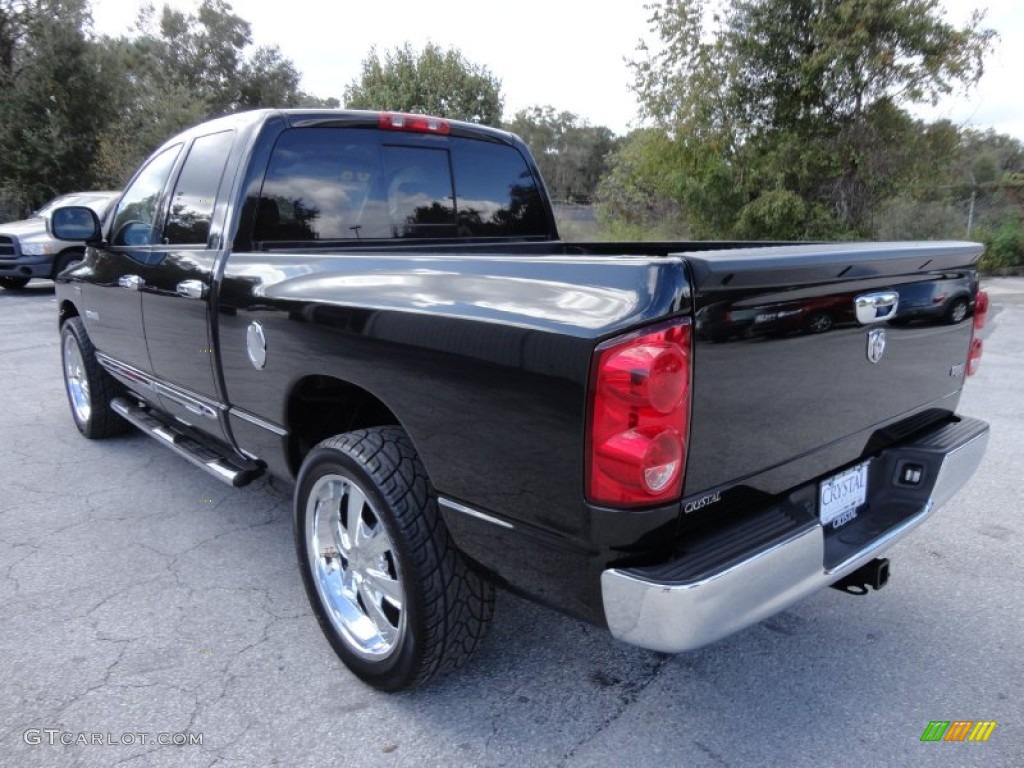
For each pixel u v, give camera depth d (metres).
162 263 3.47
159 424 4.12
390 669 2.39
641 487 1.73
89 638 2.83
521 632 2.86
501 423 1.95
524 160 4.09
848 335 2.16
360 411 2.85
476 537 2.11
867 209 14.05
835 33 12.78
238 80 46.66
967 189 16.98
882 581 2.38
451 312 2.07
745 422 1.92
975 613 2.96
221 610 3.04
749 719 2.37
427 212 3.64
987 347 8.30
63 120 21.00
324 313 2.46
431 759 2.21
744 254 1.82
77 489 4.33
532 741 2.28
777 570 1.91
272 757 2.22
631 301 1.71
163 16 44.97
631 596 1.78
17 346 8.70
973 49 12.73
